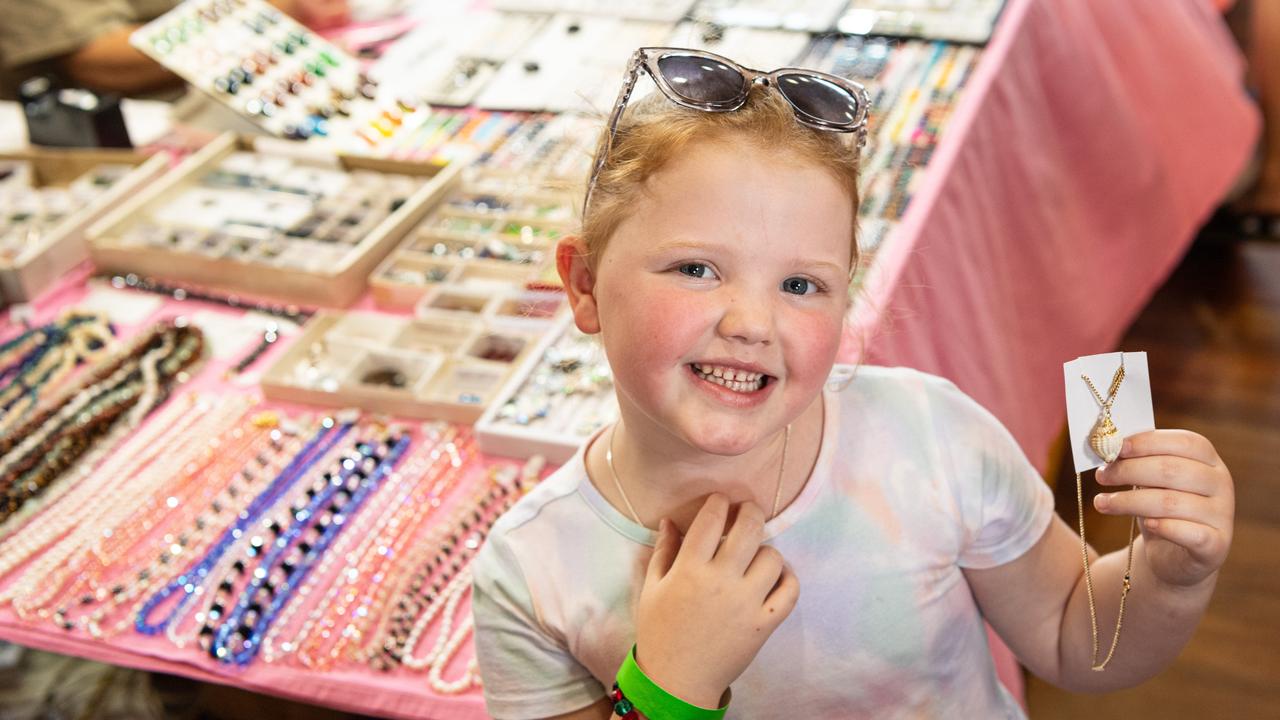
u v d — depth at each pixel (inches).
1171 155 107.1
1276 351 111.7
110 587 57.1
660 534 35.4
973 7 92.6
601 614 36.3
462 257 76.2
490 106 92.7
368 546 58.2
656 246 30.8
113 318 76.3
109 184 88.5
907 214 66.8
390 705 50.6
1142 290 104.7
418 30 106.1
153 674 74.0
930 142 75.3
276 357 69.3
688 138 30.6
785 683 37.1
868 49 89.7
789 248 30.4
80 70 115.9
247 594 55.6
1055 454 98.9
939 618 37.5
